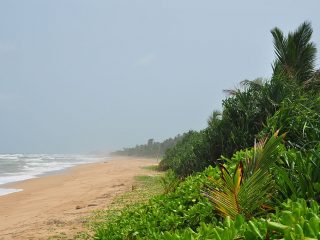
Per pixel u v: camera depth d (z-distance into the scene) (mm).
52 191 21156
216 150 10727
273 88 9750
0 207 16562
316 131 5547
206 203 4516
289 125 6336
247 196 3646
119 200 14094
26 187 24672
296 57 15195
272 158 3994
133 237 5059
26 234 9992
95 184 22844
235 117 10414
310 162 3773
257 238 2146
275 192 3842
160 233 4492
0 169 45219
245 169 4047
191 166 12852
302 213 2342
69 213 12609
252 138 9453
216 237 2238
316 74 13852
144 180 22359
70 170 42469
